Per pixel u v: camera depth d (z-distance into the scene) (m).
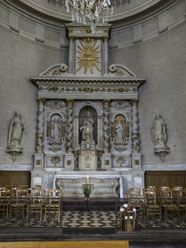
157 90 16.02
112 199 12.71
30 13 16.83
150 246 7.46
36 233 7.84
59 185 13.87
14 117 15.17
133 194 10.48
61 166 16.06
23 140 15.55
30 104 16.22
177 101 14.87
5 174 14.38
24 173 15.22
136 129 16.20
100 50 17.28
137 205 9.62
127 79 16.17
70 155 15.80
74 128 16.52
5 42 15.34
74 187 14.05
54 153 16.23
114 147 16.47
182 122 14.47
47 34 17.72
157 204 9.97
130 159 16.20
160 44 16.25
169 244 7.52
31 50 16.77
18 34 16.14
